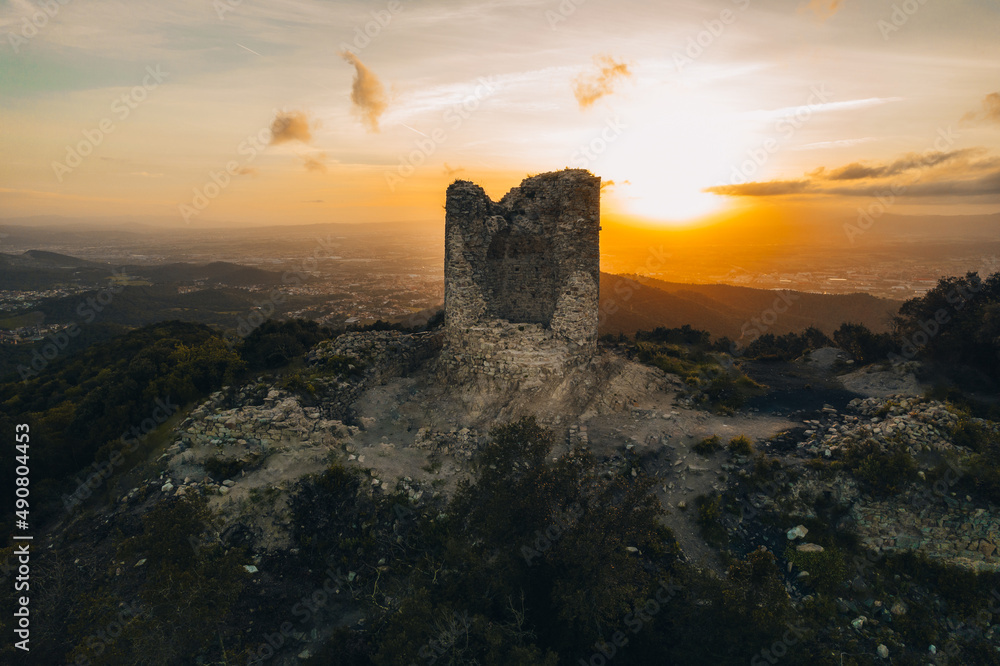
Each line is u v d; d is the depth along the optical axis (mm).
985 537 15711
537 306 29641
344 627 14172
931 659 13766
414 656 11891
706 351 38938
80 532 16906
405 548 16547
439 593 13984
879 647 13875
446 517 17016
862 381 29234
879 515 17000
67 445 23141
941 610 14688
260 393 24359
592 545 13297
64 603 13953
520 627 12938
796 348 44844
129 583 14383
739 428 23141
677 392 27328
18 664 12539
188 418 21625
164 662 11883
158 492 17547
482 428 23281
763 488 18641
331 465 19062
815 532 17000
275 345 31938
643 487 13969
